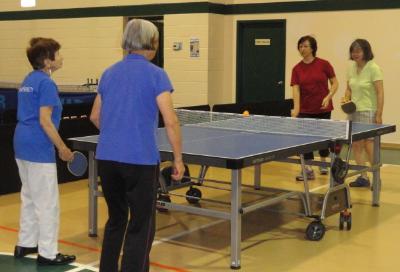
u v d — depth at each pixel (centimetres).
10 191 669
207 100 1176
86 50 1309
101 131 341
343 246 486
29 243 444
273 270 427
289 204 628
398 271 427
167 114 330
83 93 941
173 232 525
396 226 546
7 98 980
